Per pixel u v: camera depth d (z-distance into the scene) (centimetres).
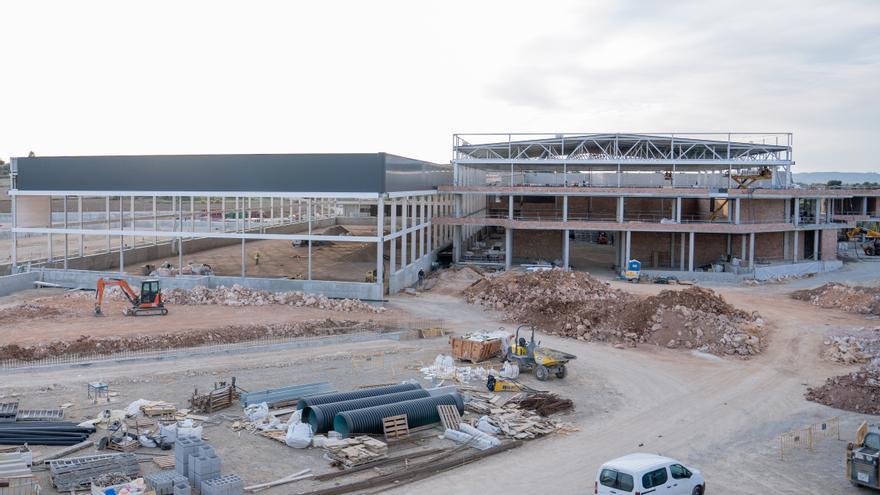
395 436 2330
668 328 3950
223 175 5359
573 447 2353
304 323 4078
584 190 6656
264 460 2134
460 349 3512
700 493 1911
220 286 5047
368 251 7600
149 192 5519
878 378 2967
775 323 4344
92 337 3588
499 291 5044
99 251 6969
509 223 6700
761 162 6969
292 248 8088
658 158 7144
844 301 4981
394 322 4309
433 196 7000
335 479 2002
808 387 3142
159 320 4144
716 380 3253
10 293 5253
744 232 6462
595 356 3662
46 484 1900
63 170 5666
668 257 7056
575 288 5000
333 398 2508
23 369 3078
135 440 2200
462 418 2567
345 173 5138
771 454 2333
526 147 7538
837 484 2081
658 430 2558
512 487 2000
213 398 2584
